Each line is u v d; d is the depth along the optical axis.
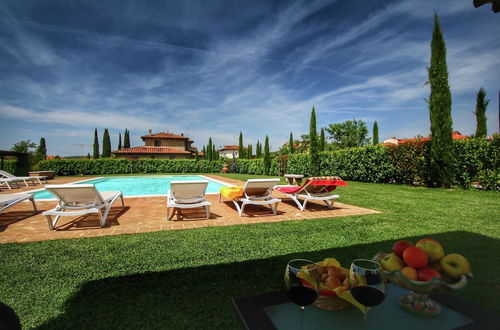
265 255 3.07
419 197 7.21
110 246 3.40
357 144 35.53
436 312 1.69
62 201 4.74
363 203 6.53
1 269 2.70
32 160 24.75
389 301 1.87
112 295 2.20
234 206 6.61
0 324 1.15
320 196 5.99
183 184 5.07
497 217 4.81
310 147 16.62
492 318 1.69
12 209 6.30
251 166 26.11
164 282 2.42
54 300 2.13
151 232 4.11
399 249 1.59
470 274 1.43
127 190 13.70
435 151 9.30
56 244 3.50
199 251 3.21
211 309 1.98
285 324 1.65
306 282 1.42
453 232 3.89
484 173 8.32
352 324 1.60
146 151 40.28
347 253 3.13
